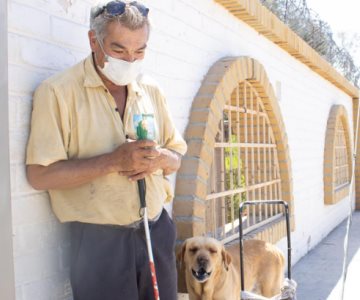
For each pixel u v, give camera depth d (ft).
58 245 9.42
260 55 21.44
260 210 21.40
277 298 11.94
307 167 29.81
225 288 13.06
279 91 24.12
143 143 8.01
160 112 9.81
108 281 8.50
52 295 9.31
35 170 8.30
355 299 20.88
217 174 20.44
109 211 8.49
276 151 23.12
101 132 8.57
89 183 8.54
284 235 23.00
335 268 25.67
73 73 8.63
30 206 8.80
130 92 8.90
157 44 13.32
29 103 8.77
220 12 17.21
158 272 9.12
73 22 10.01
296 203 27.02
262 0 26.63
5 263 7.33
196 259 12.31
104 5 8.13
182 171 14.23
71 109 8.46
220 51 17.28
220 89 15.62
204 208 14.42
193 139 14.60
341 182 41.83
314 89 31.71
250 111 20.02
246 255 15.24
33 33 8.96
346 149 43.39
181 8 14.57
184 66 14.75
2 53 7.31
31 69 8.88
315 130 31.99
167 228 9.36
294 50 24.95
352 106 46.21
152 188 9.04
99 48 8.37
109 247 8.55
